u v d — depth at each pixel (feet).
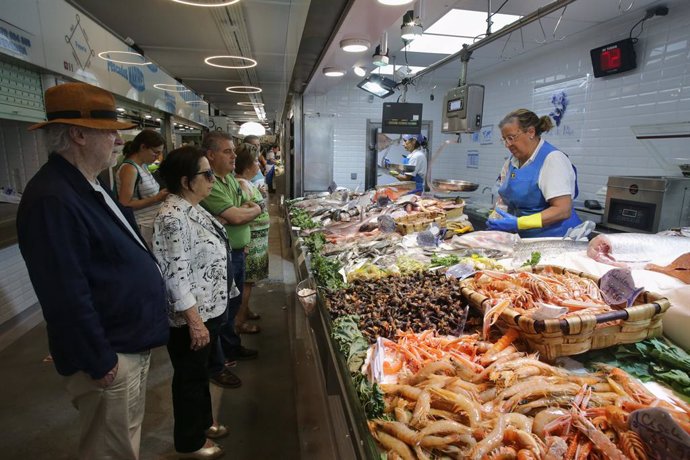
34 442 7.25
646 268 5.46
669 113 11.64
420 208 10.46
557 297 4.70
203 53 19.52
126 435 5.10
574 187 8.52
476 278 5.56
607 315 3.87
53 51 11.20
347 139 23.81
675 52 11.41
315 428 6.88
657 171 12.15
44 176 4.46
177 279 5.81
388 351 4.17
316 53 11.09
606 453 2.71
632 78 12.80
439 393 3.29
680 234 6.91
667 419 2.53
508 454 2.75
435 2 11.28
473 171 22.50
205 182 6.31
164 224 5.76
